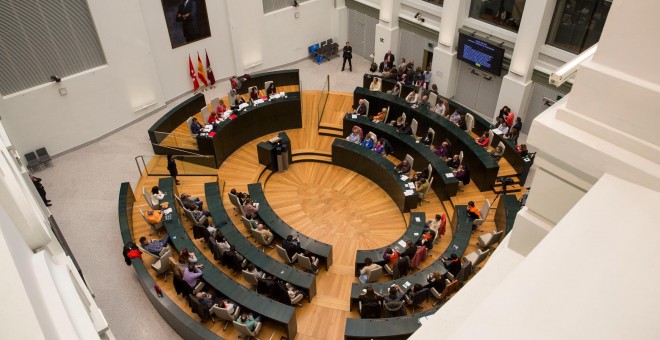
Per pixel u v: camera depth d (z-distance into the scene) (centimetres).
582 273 144
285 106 1675
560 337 124
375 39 2017
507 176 1440
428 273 1109
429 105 1670
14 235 223
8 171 367
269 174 1588
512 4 1550
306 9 2056
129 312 1134
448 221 1362
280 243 1286
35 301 174
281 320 984
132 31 1608
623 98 178
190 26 1783
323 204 1483
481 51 1642
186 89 1898
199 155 1502
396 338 935
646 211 166
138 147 1653
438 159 1459
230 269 1198
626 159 179
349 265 1259
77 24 1499
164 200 1305
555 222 231
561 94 1511
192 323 1005
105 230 1350
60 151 1611
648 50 167
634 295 135
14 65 1428
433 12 1781
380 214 1445
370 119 1634
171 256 1145
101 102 1641
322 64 2155
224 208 1308
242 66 2005
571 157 196
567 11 1421
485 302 138
